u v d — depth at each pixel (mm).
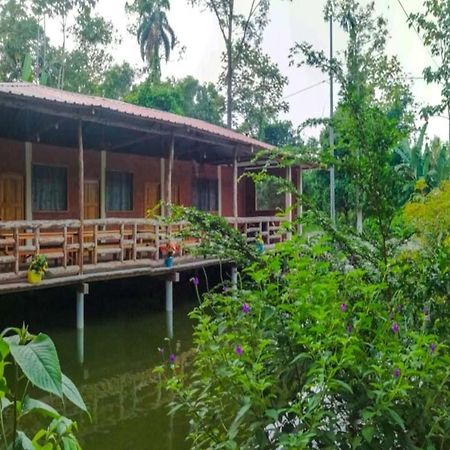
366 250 3137
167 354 7707
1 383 1724
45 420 4883
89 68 29922
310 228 3398
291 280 2779
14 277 7754
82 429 5023
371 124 2994
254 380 2445
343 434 2338
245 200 16906
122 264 9422
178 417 5277
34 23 27062
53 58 28438
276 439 2447
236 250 3287
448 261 2926
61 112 8320
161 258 10484
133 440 4777
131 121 9422
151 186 13578
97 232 9227
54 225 8344
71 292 10312
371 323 2697
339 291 2822
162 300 11594
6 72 27141
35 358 1595
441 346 2404
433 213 4180
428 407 2328
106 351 7859
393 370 2346
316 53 3906
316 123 3543
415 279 2975
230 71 26016
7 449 1711
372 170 2984
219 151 13742
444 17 10414
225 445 2439
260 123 28719
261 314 2705
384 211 3004
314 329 2436
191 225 3549
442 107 10672
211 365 2719
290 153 3191
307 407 2428
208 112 31438
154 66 29875
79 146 8852
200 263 10656
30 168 10930
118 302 11266
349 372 2449
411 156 18734
